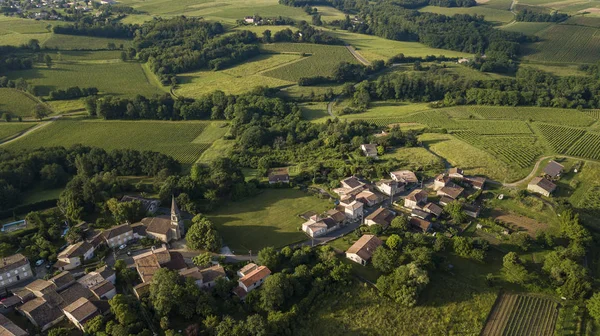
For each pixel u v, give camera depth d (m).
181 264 151.62
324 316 133.75
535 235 170.88
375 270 153.75
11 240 165.25
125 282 144.75
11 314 130.25
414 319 133.62
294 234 177.50
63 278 140.00
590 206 187.75
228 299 137.25
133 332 119.69
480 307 138.38
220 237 165.38
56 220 179.38
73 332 122.81
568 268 144.50
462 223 180.88
